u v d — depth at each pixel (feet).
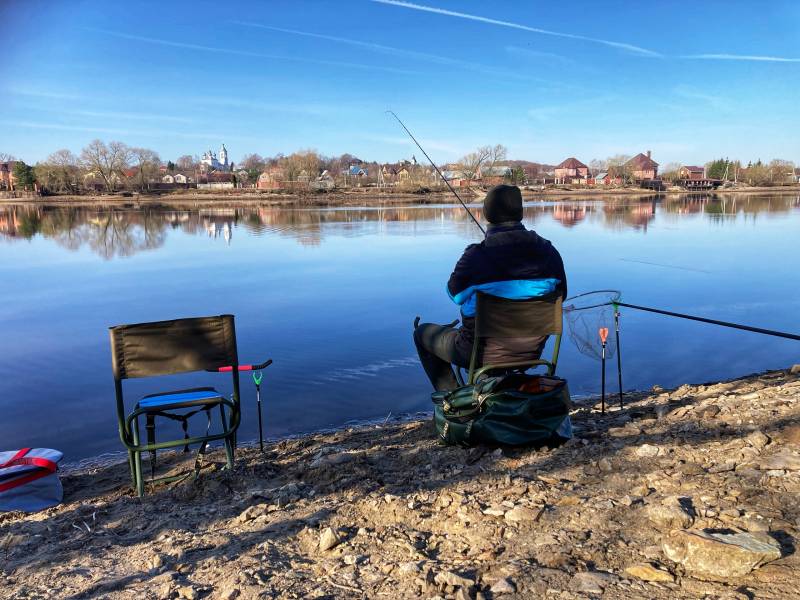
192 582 8.24
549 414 12.30
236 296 42.42
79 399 22.26
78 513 11.76
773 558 6.98
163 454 16.98
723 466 10.06
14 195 318.86
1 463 12.55
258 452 16.05
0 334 32.37
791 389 15.40
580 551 7.91
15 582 8.80
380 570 8.11
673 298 38.55
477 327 11.96
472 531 8.86
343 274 52.03
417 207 192.95
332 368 25.21
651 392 20.15
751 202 201.98
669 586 6.92
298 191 307.17
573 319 16.16
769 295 39.09
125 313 37.76
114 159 338.34
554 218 122.31
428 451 13.11
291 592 7.67
